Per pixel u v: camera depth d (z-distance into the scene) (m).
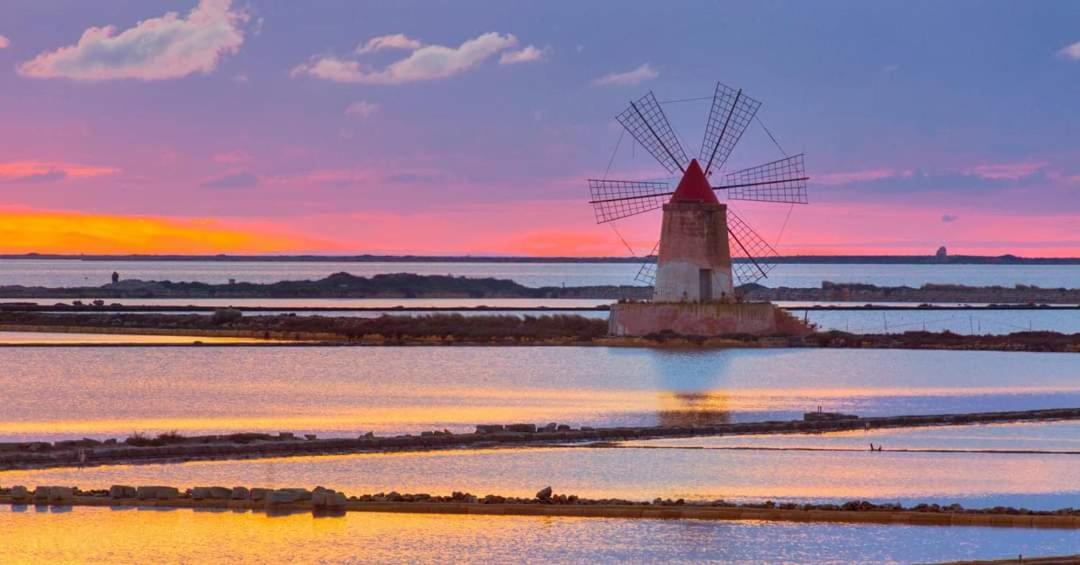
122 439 110.81
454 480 93.88
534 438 110.88
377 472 96.38
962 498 90.00
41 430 116.56
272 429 117.06
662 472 97.75
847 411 132.50
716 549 75.06
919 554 74.06
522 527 79.38
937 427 121.06
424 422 122.19
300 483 92.19
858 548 75.31
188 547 74.62
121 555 73.19
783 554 74.12
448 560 72.62
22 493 84.31
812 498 89.31
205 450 102.06
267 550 74.19
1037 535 78.44
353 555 73.38
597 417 126.81
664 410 132.12
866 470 99.31
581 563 72.38
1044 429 120.19
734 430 116.88
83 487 89.62
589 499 86.69
